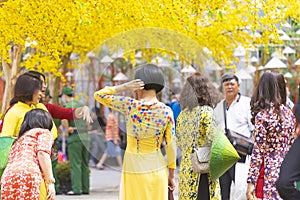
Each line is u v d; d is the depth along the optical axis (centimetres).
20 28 1447
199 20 1683
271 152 930
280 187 623
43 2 1420
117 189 1193
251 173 932
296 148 634
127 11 1472
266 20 1658
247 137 1187
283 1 1661
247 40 1852
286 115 934
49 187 913
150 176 946
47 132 928
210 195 981
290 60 2398
